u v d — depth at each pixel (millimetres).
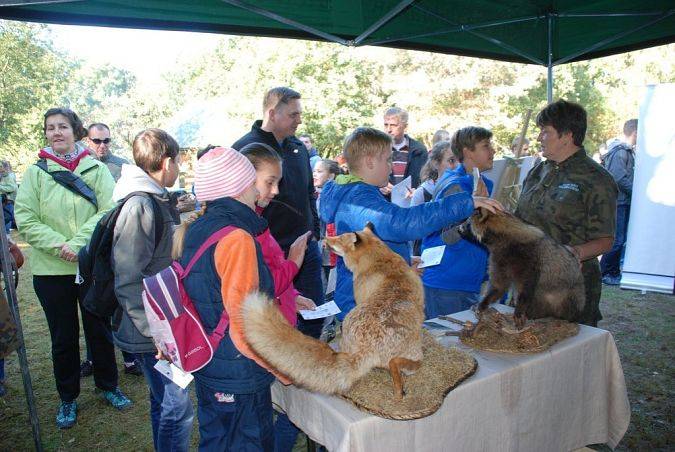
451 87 17750
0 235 2910
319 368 1714
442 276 3229
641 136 6367
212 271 1864
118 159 5793
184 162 18484
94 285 2725
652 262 6527
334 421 1790
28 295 7754
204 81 22125
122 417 3959
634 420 3570
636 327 5430
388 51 17641
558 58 5523
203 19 3748
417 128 17719
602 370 2463
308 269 4027
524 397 2139
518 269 2443
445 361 2061
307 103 15891
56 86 21656
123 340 2631
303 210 4027
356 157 2500
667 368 4402
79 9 3211
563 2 4906
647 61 19953
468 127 3262
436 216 2229
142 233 2611
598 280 3072
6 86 19062
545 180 3094
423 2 4332
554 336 2352
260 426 1999
